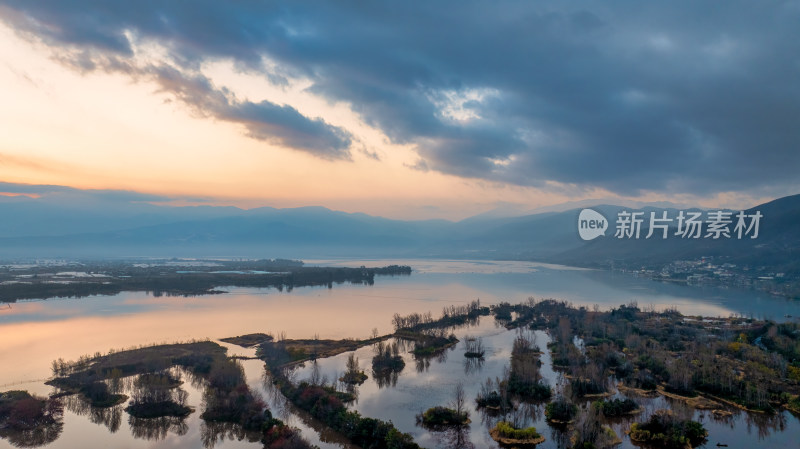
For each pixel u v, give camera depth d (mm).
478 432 134500
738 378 167625
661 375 179000
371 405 153250
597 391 165000
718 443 129500
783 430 137875
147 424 140250
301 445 120625
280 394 161000
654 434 128750
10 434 132250
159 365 182750
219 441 130500
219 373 165625
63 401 154375
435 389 168625
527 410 151125
